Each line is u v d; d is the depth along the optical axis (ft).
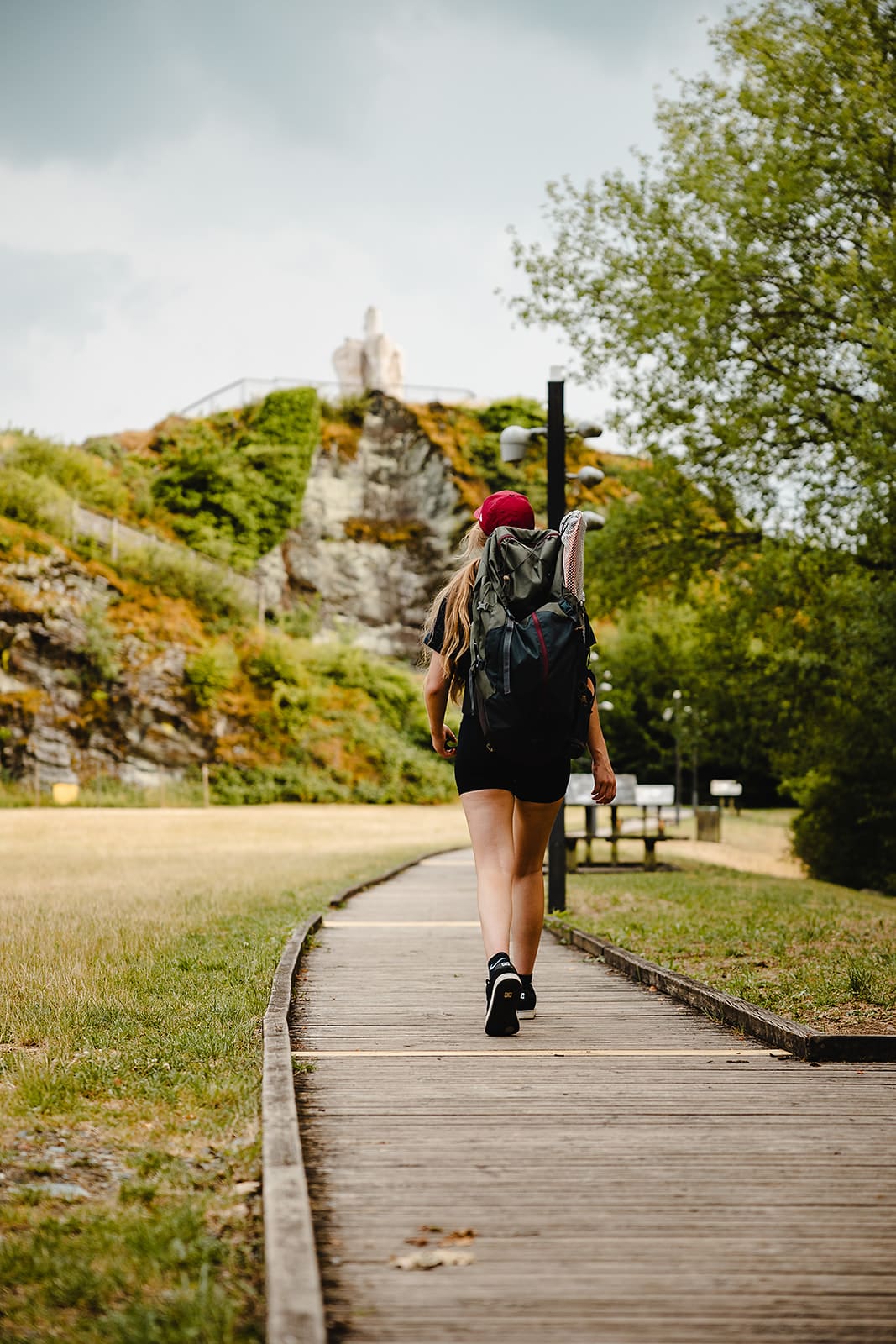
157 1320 7.22
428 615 16.44
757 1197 9.59
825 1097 12.78
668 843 94.79
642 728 157.89
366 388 212.84
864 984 19.53
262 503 178.19
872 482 43.32
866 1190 9.77
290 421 184.65
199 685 135.33
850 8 45.21
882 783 71.26
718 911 36.19
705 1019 17.49
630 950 25.62
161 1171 10.23
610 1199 9.52
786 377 51.57
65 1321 7.33
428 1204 9.39
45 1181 10.00
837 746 67.41
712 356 52.01
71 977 20.62
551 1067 14.17
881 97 44.21
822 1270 8.13
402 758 148.25
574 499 120.88
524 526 16.33
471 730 15.72
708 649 66.85
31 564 128.88
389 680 159.84
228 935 27.43
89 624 129.18
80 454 161.38
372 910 35.42
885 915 36.37
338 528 196.13
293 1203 8.53
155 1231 8.59
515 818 16.78
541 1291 7.75
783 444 54.08
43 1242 8.38
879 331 40.22
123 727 128.67
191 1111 12.22
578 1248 8.48
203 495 172.24
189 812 112.78
